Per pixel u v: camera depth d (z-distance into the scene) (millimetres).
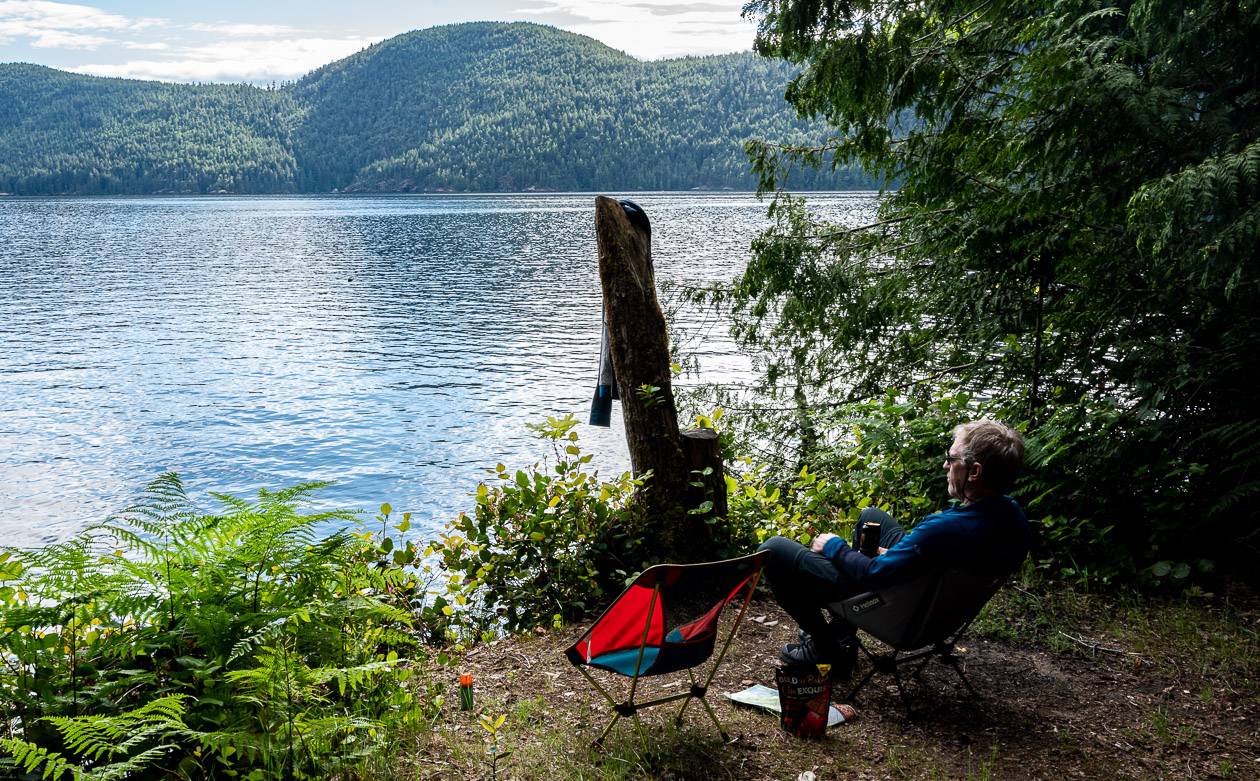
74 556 3160
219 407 27250
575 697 3836
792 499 6043
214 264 80375
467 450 22141
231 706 3033
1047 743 3410
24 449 22391
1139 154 4949
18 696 2900
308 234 122125
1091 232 5406
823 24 6969
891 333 8281
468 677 3656
